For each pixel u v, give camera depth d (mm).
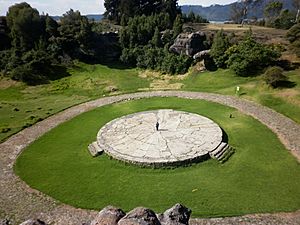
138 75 51688
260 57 43438
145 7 71500
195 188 22500
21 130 33594
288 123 31922
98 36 59844
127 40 58906
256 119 33031
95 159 27062
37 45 56219
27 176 25141
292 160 25406
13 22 58125
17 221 20125
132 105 39250
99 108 38781
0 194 22984
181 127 31109
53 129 33562
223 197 21422
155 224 9867
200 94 41719
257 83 41312
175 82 47500
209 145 27172
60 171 25625
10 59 52219
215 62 48469
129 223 9625
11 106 40969
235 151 27078
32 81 48938
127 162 25688
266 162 25312
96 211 20797
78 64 55406
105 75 51656
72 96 43875
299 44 45594
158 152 26500
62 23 60469
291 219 19266
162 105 38688
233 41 52781
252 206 20484
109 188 23078
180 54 52438
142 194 22188
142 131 30688
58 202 21875
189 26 65500
